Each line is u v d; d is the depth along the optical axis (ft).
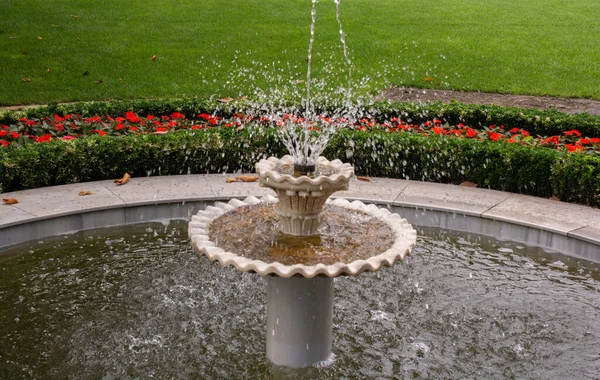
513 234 19.92
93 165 22.98
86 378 12.96
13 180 21.90
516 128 28.89
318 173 13.34
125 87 36.63
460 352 14.08
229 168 24.36
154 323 15.02
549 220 19.80
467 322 15.30
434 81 38.78
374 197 21.53
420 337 14.65
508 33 49.83
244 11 54.19
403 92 36.94
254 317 15.40
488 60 43.01
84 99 34.86
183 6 55.11
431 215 20.90
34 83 36.86
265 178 12.91
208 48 44.42
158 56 42.50
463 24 52.34
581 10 57.88
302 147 23.81
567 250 18.97
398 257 12.53
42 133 25.71
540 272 17.87
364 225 14.33
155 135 23.91
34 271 17.35
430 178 23.85
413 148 23.57
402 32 49.37
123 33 47.09
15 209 19.81
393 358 13.84
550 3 60.75
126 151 23.27
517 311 15.79
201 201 21.13
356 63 41.86
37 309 15.49
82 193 21.24
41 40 44.65
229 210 14.97
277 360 13.53
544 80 39.11
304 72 40.04
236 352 13.97
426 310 15.83
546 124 28.37
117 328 14.78
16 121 27.94
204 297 16.30
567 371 13.41
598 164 21.08
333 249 12.93
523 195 22.18
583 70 41.04
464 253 19.08
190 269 17.81
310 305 13.12
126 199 20.85
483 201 21.47
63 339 14.28
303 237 13.46
